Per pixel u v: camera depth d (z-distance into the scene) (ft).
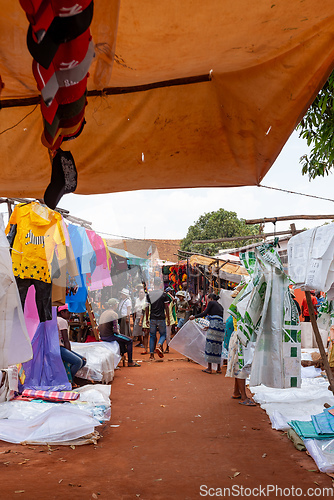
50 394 21.11
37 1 4.25
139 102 11.53
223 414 21.25
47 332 23.08
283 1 7.57
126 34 8.23
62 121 6.06
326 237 16.19
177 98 11.47
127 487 12.75
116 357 32.63
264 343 18.74
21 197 14.23
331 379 18.69
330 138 19.45
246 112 11.64
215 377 31.48
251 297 18.95
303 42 9.21
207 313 33.47
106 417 20.35
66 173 8.18
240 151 12.81
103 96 11.24
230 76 10.76
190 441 17.13
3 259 8.68
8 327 8.70
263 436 17.69
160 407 22.75
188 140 12.44
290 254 17.46
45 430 16.87
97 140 12.32
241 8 7.68
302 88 10.57
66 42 4.74
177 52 8.99
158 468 14.32
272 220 19.34
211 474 13.75
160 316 39.47
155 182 14.23
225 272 46.55
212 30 8.23
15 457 15.12
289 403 21.99
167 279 60.13
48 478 13.35
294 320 18.74
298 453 15.60
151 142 12.42
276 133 12.10
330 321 26.35
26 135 11.69
